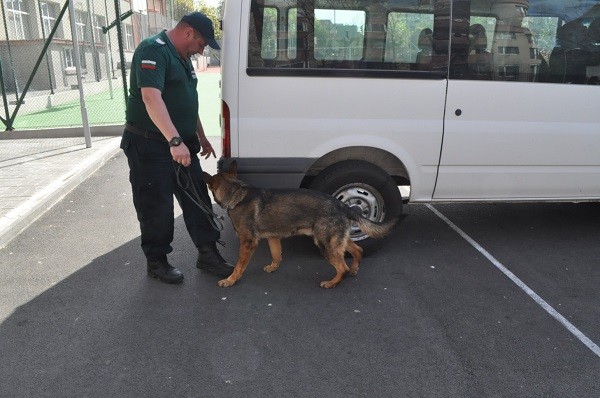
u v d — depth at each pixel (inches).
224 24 153.0
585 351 119.3
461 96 160.7
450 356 117.3
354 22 153.0
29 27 597.9
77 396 103.3
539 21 161.0
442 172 166.9
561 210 224.8
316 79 154.4
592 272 162.2
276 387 106.1
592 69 166.6
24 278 157.6
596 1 161.9
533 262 170.1
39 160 305.3
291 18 150.9
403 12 154.2
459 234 195.9
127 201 238.1
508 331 127.9
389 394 104.1
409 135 161.2
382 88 157.2
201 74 1234.0
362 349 120.0
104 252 178.1
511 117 164.4
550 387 106.3
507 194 173.3
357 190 167.5
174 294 147.6
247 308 139.6
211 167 312.7
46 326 129.5
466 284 154.2
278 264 163.6
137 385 106.7
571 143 169.2
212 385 106.7
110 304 141.3
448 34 156.7
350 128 158.4
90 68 705.6
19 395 103.4
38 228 202.4
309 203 147.3
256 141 156.9
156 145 140.3
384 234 151.6
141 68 129.0
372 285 153.6
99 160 309.3
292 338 124.7
